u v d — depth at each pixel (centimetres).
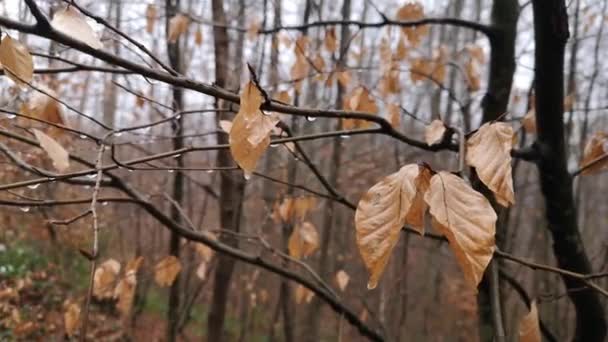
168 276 263
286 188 413
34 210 436
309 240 258
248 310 864
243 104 101
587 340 210
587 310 204
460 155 123
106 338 662
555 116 182
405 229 201
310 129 503
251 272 769
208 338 340
